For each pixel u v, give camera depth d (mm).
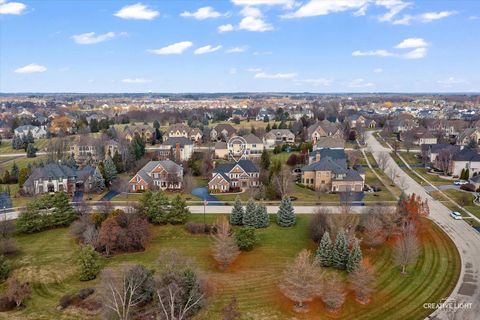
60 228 74125
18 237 69812
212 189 96062
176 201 74562
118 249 64250
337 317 46656
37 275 55844
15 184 105688
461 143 153625
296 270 48188
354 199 87000
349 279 52344
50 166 97688
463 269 56438
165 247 65625
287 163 118625
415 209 66938
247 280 54844
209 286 51312
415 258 57781
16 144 160500
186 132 163375
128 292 46094
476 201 85938
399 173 113500
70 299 49219
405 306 48344
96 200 89188
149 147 152125
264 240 67562
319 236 65438
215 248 60156
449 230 70062
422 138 159000
